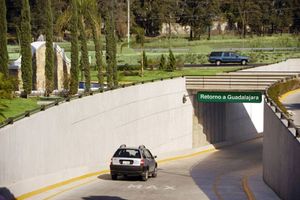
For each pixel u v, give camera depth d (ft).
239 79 219.20
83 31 196.65
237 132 262.47
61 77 211.61
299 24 577.02
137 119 185.26
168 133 211.20
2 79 158.71
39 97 180.55
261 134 286.46
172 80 213.87
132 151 128.36
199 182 134.82
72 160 133.39
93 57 333.01
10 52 327.26
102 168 144.77
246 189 121.80
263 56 369.50
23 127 104.32
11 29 434.30
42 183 108.68
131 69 302.45
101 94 155.02
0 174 92.94
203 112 235.81
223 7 573.74
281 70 292.61
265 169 136.56
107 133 159.74
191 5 545.85
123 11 503.20
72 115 133.49
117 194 108.37
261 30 575.79
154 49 424.87
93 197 102.68
